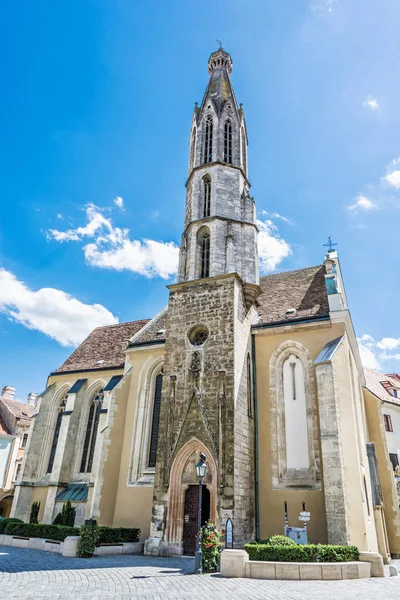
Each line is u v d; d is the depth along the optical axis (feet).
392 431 136.26
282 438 81.05
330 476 66.64
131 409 98.94
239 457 74.28
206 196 105.60
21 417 167.53
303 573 49.57
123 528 79.30
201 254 98.94
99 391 116.88
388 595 39.22
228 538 65.05
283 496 75.97
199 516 57.00
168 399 82.74
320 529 71.20
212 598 36.86
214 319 85.66
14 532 89.35
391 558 90.02
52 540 78.79
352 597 37.88
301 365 85.35
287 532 66.49
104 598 36.50
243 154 114.42
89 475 106.32
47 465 113.80
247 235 100.73
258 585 44.09
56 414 120.47
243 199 105.09
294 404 82.69
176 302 92.12
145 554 72.69
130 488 90.33
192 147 118.73
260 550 54.80
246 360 86.74
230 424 74.74
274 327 89.61
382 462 99.91
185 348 86.12
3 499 158.92
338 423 69.87
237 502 70.38
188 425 77.87
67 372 122.93
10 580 43.86
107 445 93.81
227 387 78.02
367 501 75.25
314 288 99.50
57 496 103.14
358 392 96.22
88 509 89.71
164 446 79.20
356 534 64.44
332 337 83.97
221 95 118.62
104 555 71.05
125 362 105.50
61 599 35.53
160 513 74.64
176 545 72.18
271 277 115.03
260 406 84.79
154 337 106.01
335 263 97.91
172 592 39.68
